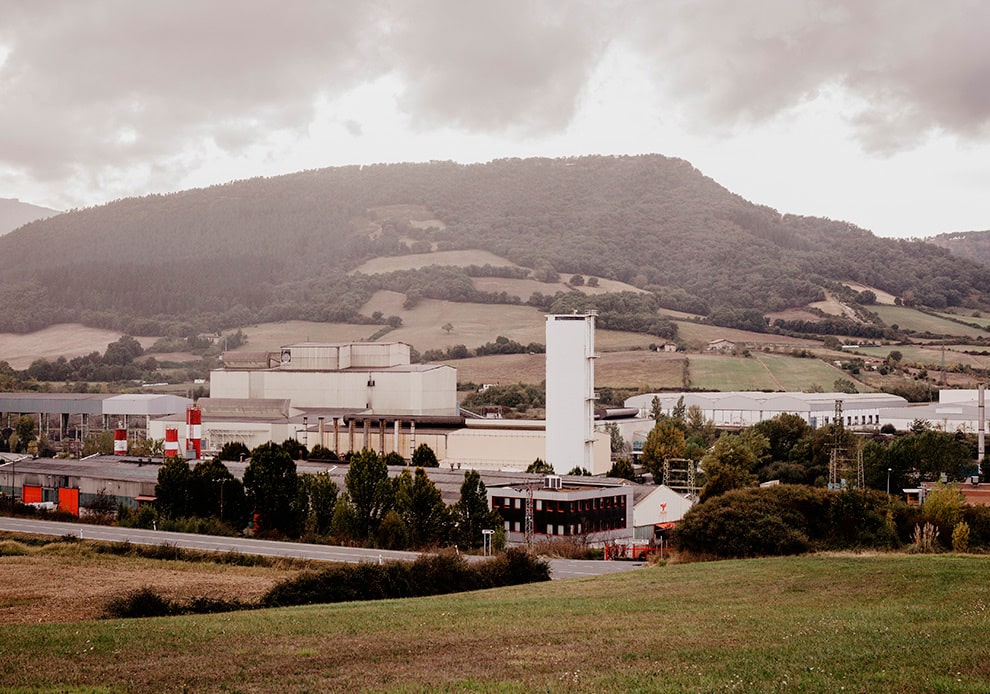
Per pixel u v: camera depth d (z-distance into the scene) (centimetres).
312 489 13175
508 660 4416
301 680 4131
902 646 4312
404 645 4903
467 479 12569
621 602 6462
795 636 4731
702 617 5594
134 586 8750
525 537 14225
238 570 10100
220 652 4831
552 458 19138
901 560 7631
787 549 9644
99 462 19188
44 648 5019
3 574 9569
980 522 10219
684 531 10081
